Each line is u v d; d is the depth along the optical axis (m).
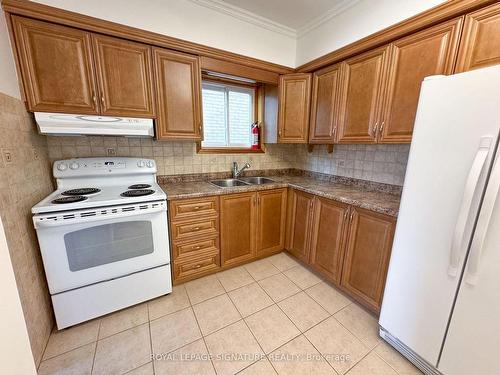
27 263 1.25
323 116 2.20
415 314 1.25
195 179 2.44
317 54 2.25
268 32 2.27
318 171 2.71
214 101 2.55
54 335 1.46
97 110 1.60
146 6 1.68
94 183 1.85
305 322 1.62
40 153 1.57
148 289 1.75
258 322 1.61
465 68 1.26
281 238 2.54
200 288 1.97
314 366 1.30
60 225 1.33
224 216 2.10
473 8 1.20
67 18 1.41
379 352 1.39
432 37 1.37
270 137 2.64
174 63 1.84
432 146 1.11
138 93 1.73
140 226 1.64
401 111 1.57
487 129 0.92
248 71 2.22
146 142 2.12
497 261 0.93
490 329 0.98
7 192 1.11
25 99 1.38
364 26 1.81
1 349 0.51
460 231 1.00
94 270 1.51
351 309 1.75
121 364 1.29
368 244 1.66
